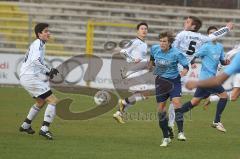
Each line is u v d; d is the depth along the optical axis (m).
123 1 106.19
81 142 37.53
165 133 37.00
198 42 45.12
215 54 45.12
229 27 45.38
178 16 100.94
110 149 35.16
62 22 95.56
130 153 33.94
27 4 98.12
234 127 47.69
